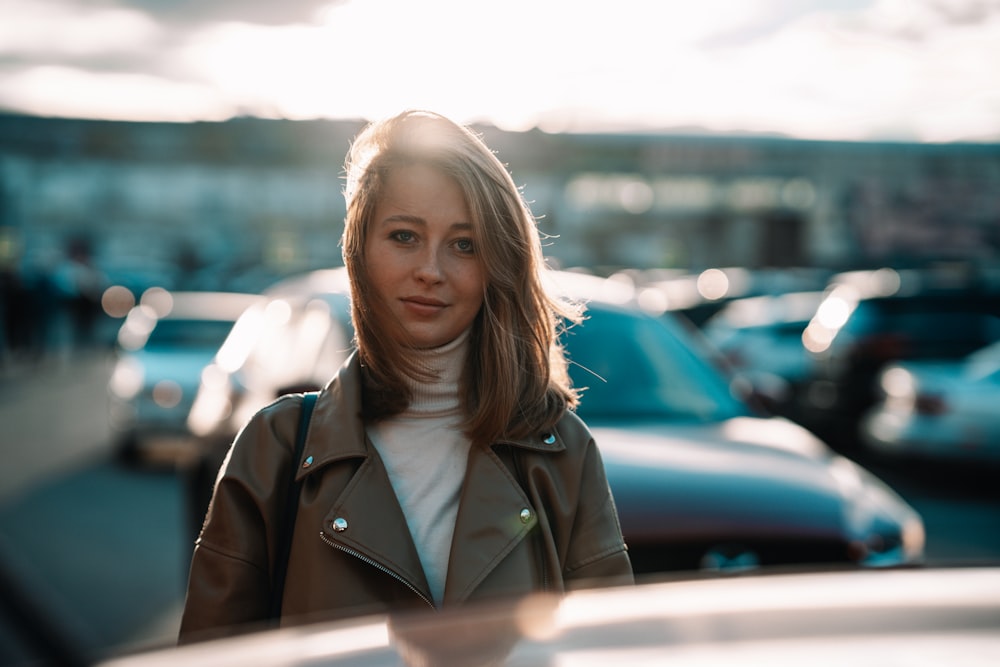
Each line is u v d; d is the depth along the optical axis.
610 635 1.01
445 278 1.86
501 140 35.69
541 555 1.84
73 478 9.21
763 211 47.03
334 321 4.59
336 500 1.77
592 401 4.29
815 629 0.99
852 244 45.81
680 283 19.83
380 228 1.87
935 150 44.22
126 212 47.19
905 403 9.30
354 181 1.92
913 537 3.74
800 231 47.34
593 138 37.91
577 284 5.08
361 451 1.80
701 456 3.83
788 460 3.90
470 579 1.75
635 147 39.59
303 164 36.59
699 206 47.88
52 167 46.66
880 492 3.98
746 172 41.84
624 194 47.69
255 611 1.80
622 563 1.88
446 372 1.90
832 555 3.45
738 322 13.74
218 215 47.38
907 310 10.95
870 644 0.95
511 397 1.83
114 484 8.93
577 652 0.98
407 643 1.05
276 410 1.87
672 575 3.37
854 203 45.31
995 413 8.80
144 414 9.95
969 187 44.75
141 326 11.69
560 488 1.88
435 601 1.81
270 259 47.19
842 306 11.53
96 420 13.24
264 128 35.41
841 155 43.69
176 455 10.41
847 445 11.45
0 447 11.05
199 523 5.38
